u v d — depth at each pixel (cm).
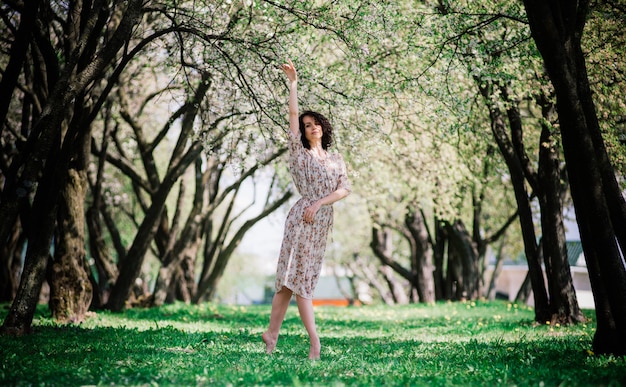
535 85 1146
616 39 1014
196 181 1967
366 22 959
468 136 1460
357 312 1927
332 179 616
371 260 4481
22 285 901
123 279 1566
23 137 1377
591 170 643
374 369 546
